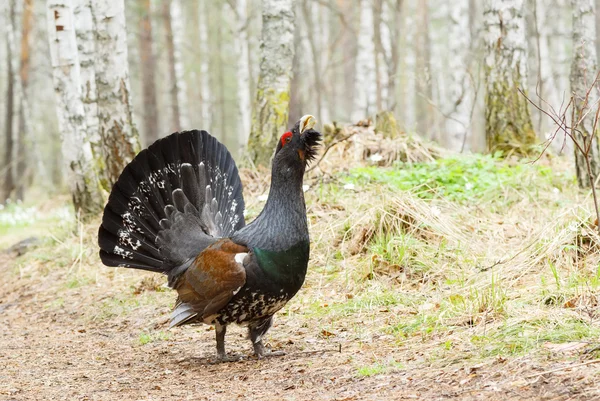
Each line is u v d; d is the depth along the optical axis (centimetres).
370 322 813
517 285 845
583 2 1165
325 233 1114
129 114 1568
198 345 852
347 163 1402
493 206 1147
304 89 4344
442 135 3127
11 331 1042
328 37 4588
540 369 557
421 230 1028
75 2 1692
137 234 794
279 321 883
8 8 3741
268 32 1543
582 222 931
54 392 688
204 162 804
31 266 1422
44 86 5578
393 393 568
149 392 662
